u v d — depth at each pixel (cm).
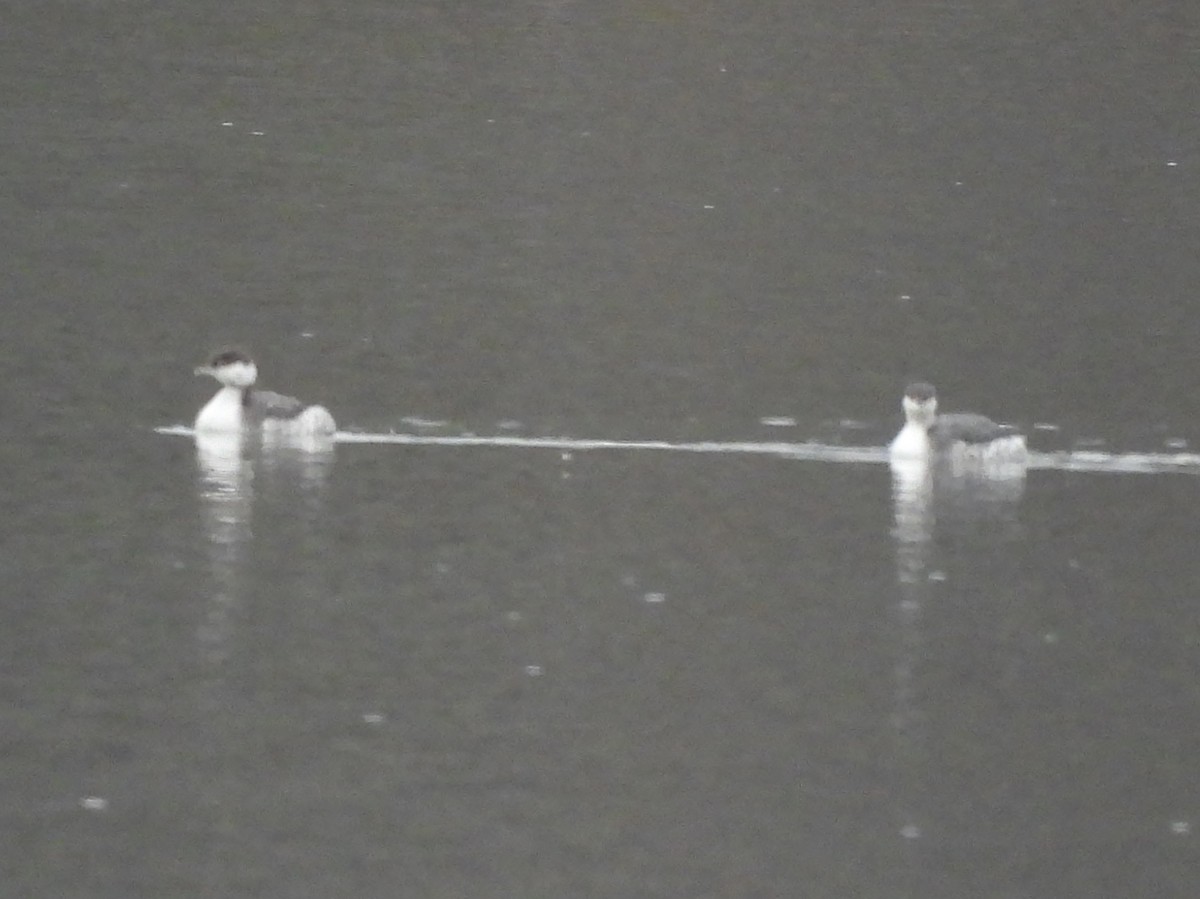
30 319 4378
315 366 4159
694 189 5653
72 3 7344
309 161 5812
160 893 2080
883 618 2844
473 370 4169
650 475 3509
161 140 5941
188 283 4697
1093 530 3234
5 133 5950
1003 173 5769
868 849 2212
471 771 2362
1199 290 4784
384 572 2969
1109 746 2467
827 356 4312
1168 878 2164
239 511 3234
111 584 2889
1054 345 4388
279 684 2572
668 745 2436
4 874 2109
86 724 2450
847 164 5878
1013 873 2170
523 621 2800
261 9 7325
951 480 3528
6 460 3484
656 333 4456
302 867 2141
